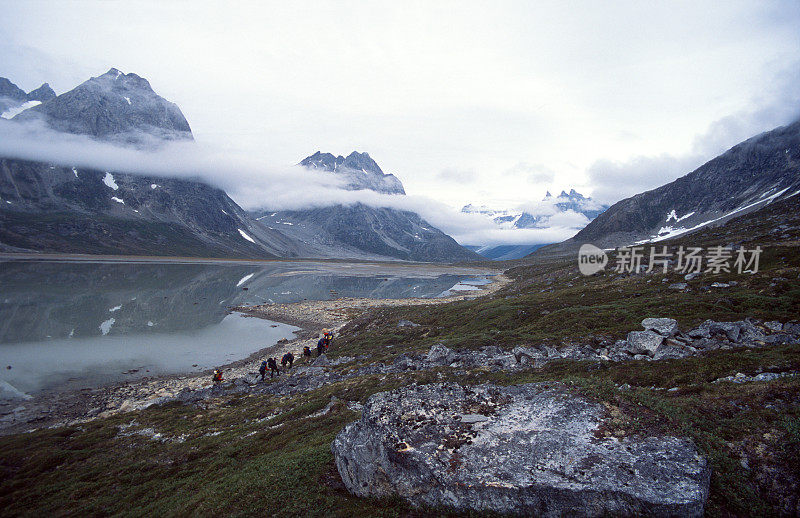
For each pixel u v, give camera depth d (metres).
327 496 16.36
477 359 38.62
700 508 12.13
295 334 82.44
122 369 56.78
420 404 18.42
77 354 62.28
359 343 61.19
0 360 57.69
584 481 13.09
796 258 55.84
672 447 14.14
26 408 41.94
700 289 51.78
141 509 20.08
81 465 27.41
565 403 17.31
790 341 29.08
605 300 57.00
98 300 108.06
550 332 43.78
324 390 37.97
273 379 48.91
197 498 18.92
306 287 174.88
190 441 30.20
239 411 37.22
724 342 31.00
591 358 33.78
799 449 13.68
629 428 15.39
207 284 160.25
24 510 21.73
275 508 16.08
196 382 51.28
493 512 13.48
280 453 23.30
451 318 65.25
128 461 27.52
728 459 13.94
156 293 126.56
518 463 14.38
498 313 59.50
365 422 17.75
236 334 80.75
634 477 13.00
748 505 12.59
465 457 15.08
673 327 34.16
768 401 16.94
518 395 18.80
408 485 14.99
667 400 18.20
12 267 165.75
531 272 189.00
